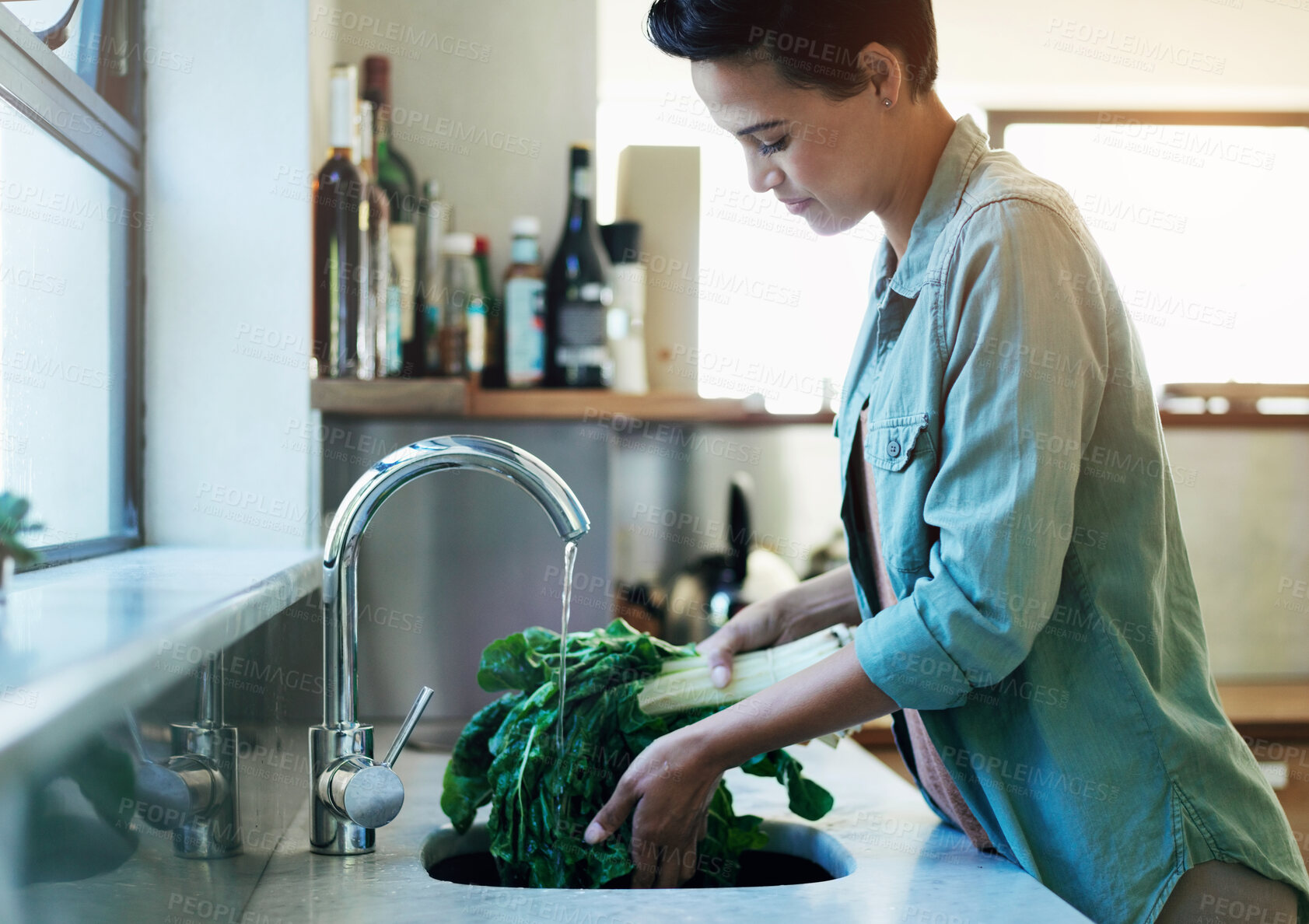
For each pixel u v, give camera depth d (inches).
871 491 43.1
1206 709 37.2
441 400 59.9
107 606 25.3
